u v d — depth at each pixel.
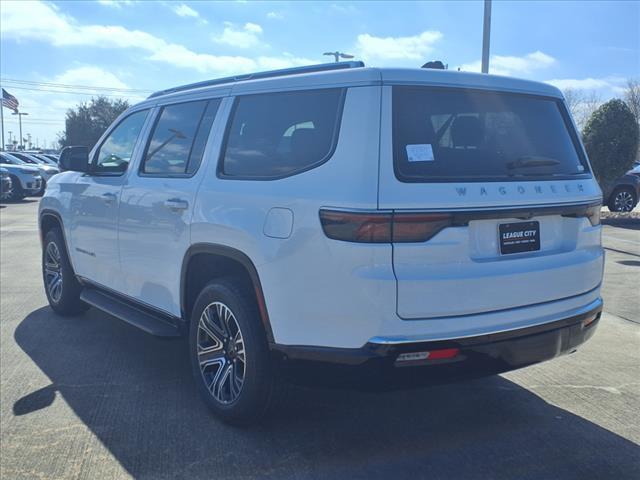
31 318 6.29
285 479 3.25
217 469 3.35
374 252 3.00
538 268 3.40
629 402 4.23
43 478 3.24
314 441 3.67
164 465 3.38
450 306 3.08
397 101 3.23
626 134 14.62
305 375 3.31
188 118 4.50
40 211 6.48
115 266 5.09
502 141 3.51
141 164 4.84
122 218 4.88
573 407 4.15
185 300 4.25
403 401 4.24
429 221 3.05
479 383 4.56
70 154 5.41
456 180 3.19
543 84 3.89
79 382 4.55
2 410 4.06
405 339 3.01
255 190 3.59
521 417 3.99
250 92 3.98
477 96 3.50
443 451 3.55
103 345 5.42
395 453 3.53
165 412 4.05
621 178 15.90
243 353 3.68
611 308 6.64
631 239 11.69
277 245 3.35
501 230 3.31
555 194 3.51
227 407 3.79
